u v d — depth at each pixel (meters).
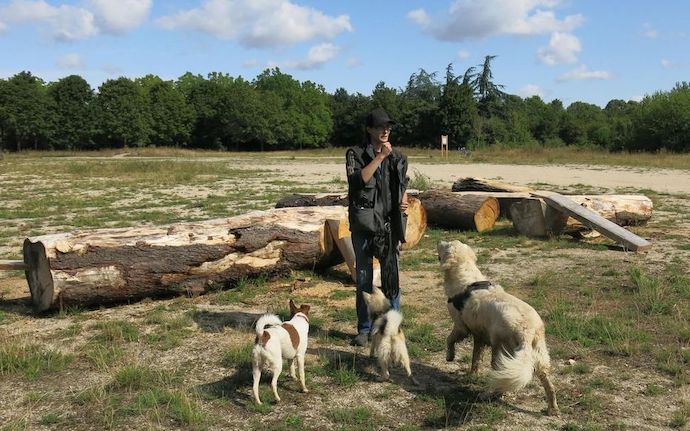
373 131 5.33
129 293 6.99
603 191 19.70
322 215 8.55
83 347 5.70
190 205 16.75
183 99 82.12
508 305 4.36
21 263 7.08
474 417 4.26
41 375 5.03
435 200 12.64
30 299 7.54
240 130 79.75
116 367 5.18
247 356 5.29
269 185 23.00
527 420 4.22
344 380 4.88
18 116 71.69
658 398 4.54
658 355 5.29
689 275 8.21
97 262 6.76
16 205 17.34
